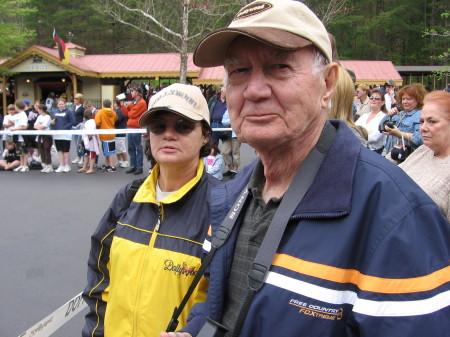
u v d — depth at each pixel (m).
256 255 1.18
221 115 8.77
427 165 2.51
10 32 25.12
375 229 1.04
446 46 33.38
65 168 10.39
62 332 3.34
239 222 1.39
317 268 1.06
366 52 37.16
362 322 1.00
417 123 4.20
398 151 3.69
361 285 1.03
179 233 1.97
